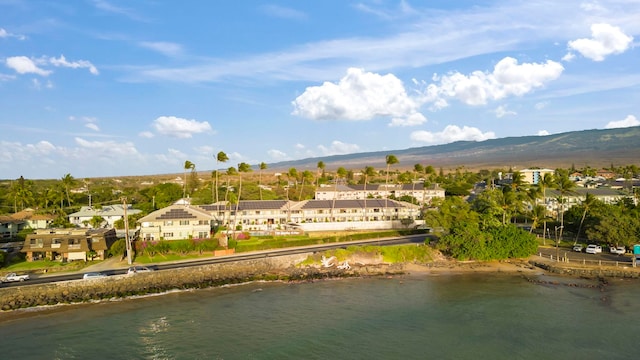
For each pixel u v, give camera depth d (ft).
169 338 233.35
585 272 368.07
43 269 341.41
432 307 284.00
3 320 260.83
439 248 424.05
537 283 341.62
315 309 280.51
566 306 284.61
